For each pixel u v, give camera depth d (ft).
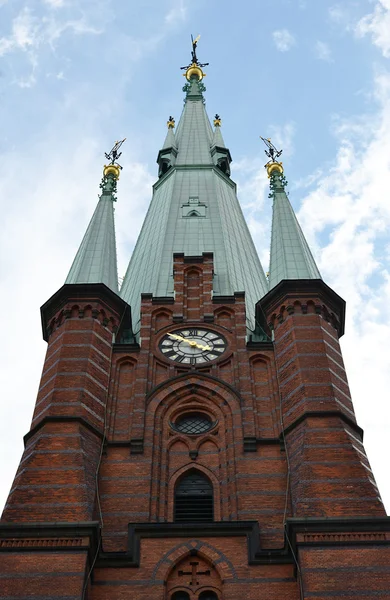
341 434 111.24
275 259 146.00
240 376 128.16
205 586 99.60
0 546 96.07
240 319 139.74
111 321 135.85
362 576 92.63
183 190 187.11
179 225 171.53
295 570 98.12
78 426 114.32
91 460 111.55
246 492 110.73
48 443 110.93
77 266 144.56
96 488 109.19
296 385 120.67
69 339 129.49
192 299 146.51
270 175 171.01
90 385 122.42
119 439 119.24
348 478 104.58
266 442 117.29
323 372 121.90
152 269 159.53
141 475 113.91
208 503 112.98
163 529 103.96
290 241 148.36
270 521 106.93
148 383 128.26
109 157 177.99
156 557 101.55
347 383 124.36
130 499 110.63
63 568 94.17
